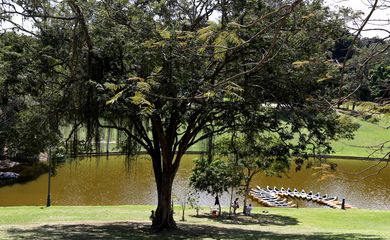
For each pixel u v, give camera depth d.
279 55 12.09
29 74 15.14
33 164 38.88
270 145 19.91
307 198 33.44
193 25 14.16
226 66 13.54
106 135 19.88
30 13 12.91
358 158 50.12
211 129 17.61
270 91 14.05
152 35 12.30
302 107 13.34
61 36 14.88
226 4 13.37
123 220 20.94
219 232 16.83
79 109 14.84
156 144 17.70
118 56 13.89
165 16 14.30
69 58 14.52
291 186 37.97
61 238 14.28
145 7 14.78
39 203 28.62
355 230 18.62
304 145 14.97
